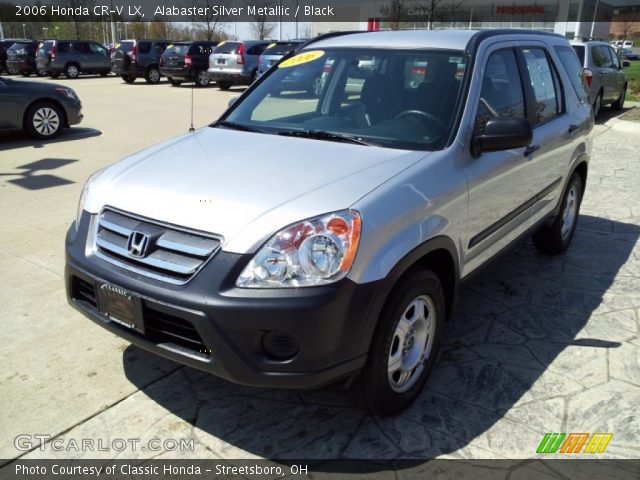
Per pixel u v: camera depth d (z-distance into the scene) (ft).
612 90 47.03
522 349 12.07
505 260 17.02
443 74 11.58
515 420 9.82
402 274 9.03
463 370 11.27
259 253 8.08
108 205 9.64
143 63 78.54
